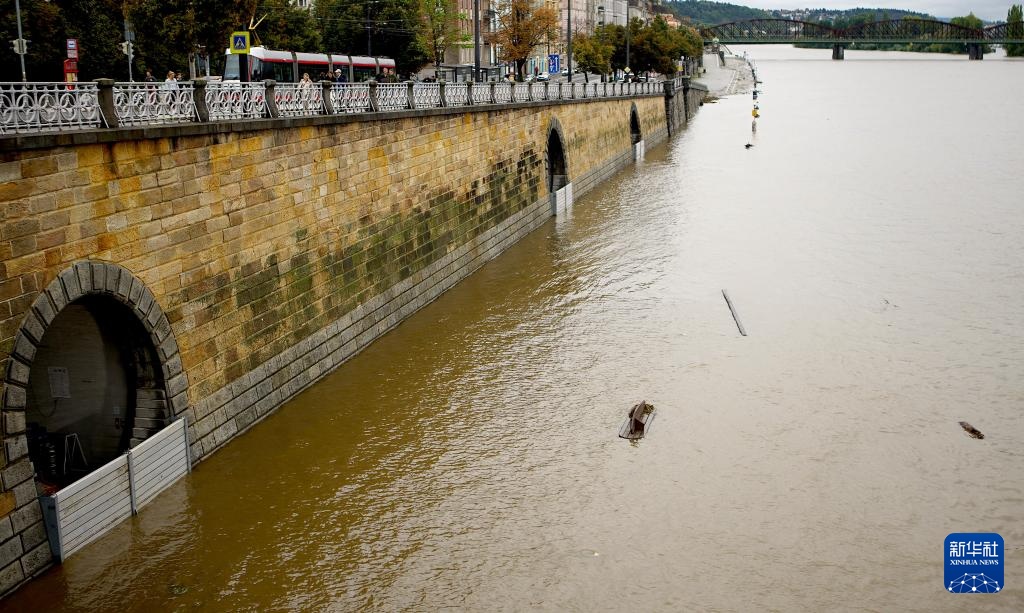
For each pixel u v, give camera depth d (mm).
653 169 77562
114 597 17109
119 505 19125
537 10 86625
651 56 125875
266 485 21203
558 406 26062
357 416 24922
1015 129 106562
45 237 17203
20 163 16641
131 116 19422
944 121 118250
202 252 21688
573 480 21953
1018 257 43969
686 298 36750
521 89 48219
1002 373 29109
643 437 24172
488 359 29500
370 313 30438
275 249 24734
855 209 56812
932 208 57000
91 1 47906
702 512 20672
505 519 20203
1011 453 23656
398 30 71438
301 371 26109
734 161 82125
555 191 55406
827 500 21266
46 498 17297
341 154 28141
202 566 18219
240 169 23000
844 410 26203
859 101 154875
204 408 21891
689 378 28312
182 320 21047
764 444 24000
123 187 19109
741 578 18281
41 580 17141
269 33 58000
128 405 20781
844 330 33125
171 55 47688
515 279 39250
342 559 18625
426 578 18109
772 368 29297
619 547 19250
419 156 34125
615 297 36719
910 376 28844
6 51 43688
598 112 68250
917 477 22375
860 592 17906
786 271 41312
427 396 26391
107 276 18594
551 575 18266
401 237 32812
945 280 40000
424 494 21141
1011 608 17531
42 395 20766
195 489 20844
